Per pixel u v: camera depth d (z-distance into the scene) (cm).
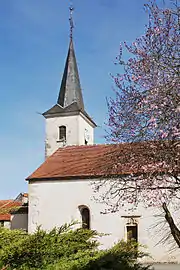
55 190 2770
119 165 1402
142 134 1133
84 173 2725
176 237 1159
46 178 2797
